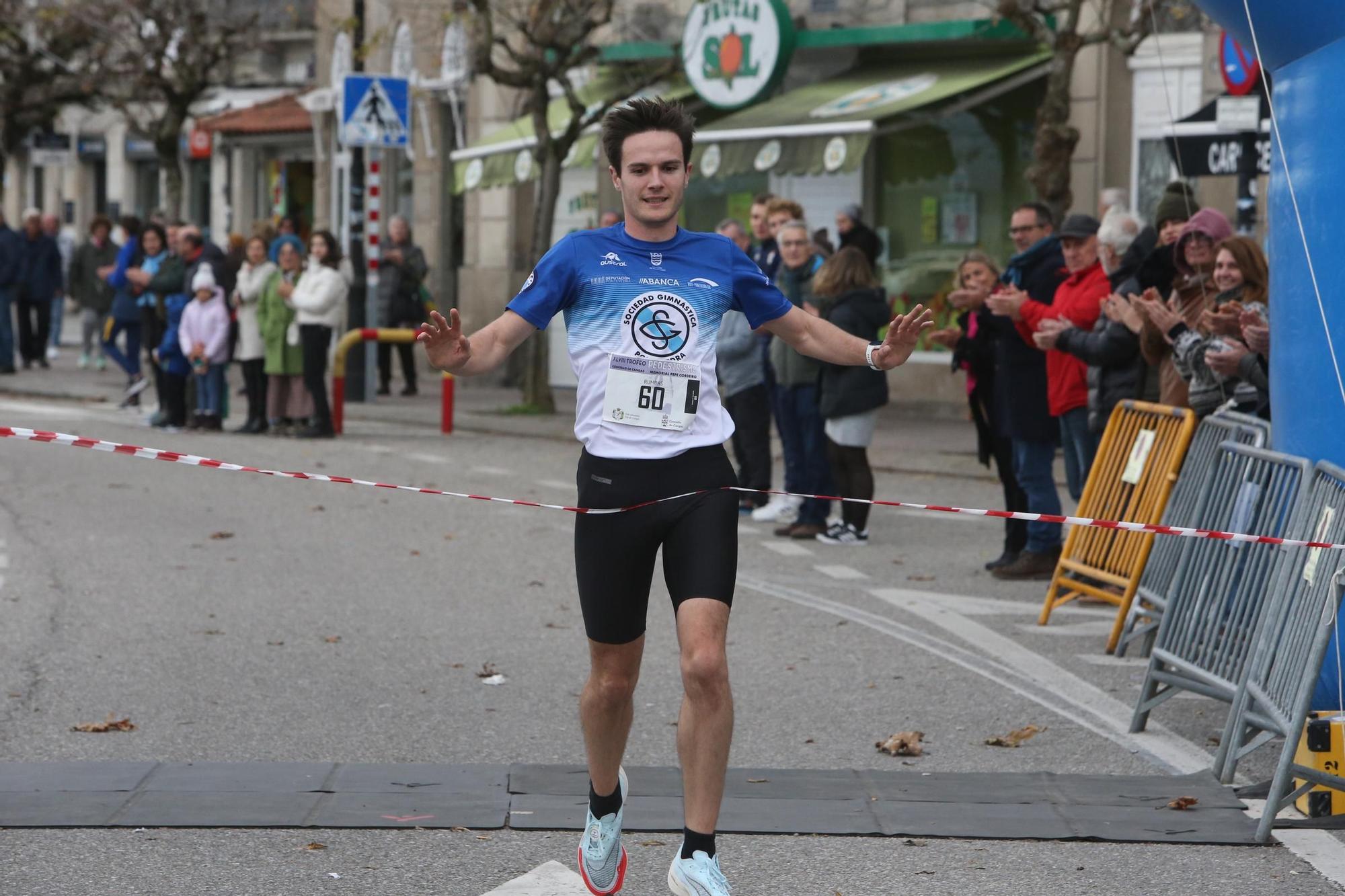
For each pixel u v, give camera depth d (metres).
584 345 6.52
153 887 6.75
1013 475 14.54
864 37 26.91
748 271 6.64
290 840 7.34
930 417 27.27
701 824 6.30
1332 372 8.27
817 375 16.14
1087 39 21.53
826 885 6.88
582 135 29.00
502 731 9.27
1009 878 6.96
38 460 21.25
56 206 60.88
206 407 24.22
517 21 26.53
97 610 12.45
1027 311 13.57
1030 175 21.94
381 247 33.41
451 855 7.18
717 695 6.26
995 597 13.52
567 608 12.77
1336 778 7.51
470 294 35.41
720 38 27.66
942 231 27.55
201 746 8.87
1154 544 11.28
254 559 14.71
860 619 12.54
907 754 8.92
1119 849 7.37
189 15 38.53
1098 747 9.12
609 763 6.63
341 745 8.92
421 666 10.80
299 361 23.59
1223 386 11.75
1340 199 8.19
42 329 35.94
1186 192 13.55
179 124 39.47
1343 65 8.14
